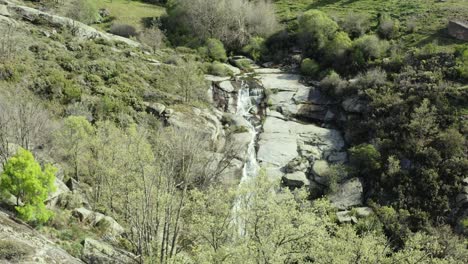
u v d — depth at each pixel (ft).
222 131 141.38
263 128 151.84
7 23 155.84
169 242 70.79
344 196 124.67
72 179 91.35
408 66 157.48
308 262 69.36
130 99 139.44
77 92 131.23
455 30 169.58
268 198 67.36
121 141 95.66
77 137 95.20
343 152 141.90
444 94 141.18
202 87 157.38
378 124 141.79
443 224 114.21
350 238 75.72
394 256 82.17
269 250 61.98
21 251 54.03
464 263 99.66
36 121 95.66
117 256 70.18
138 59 171.32
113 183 85.20
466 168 122.31
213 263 63.05
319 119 158.92
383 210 116.78
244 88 167.22
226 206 70.28
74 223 75.15
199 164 104.32
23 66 132.98
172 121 133.59
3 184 64.08
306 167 134.21
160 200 67.87
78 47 161.68
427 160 126.62
